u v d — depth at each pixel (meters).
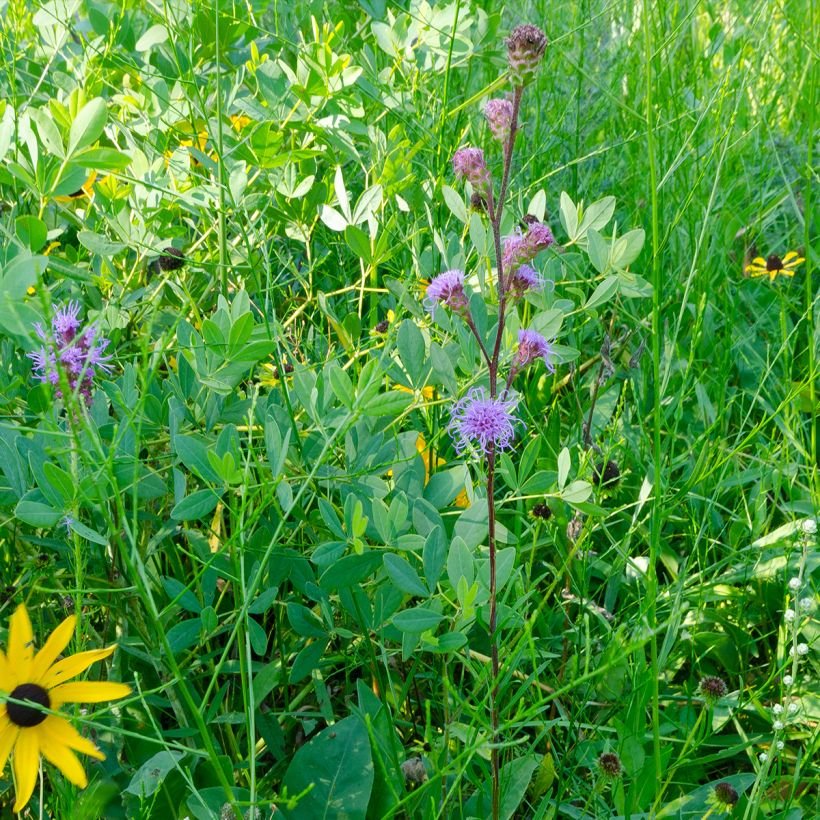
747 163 3.74
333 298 2.75
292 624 1.77
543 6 3.71
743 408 2.89
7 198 2.42
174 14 2.57
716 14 4.04
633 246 2.07
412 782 1.68
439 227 2.71
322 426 1.77
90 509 1.75
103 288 2.29
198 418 1.92
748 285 3.33
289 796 1.63
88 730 1.68
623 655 1.50
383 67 3.15
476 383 1.93
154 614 1.30
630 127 3.56
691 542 2.40
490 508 1.51
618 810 1.68
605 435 2.54
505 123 1.45
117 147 2.45
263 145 2.20
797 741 1.99
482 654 2.03
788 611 1.65
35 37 2.77
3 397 1.84
